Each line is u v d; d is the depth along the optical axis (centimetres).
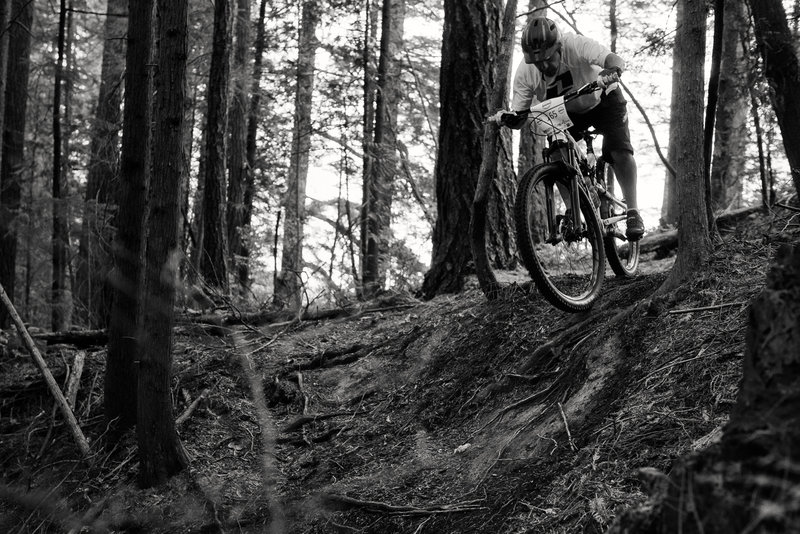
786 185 793
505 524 379
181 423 594
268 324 751
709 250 462
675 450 345
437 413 527
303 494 493
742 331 393
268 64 1524
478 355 559
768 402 177
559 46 505
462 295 675
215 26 991
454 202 723
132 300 607
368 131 1367
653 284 507
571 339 497
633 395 402
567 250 559
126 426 604
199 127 1396
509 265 700
